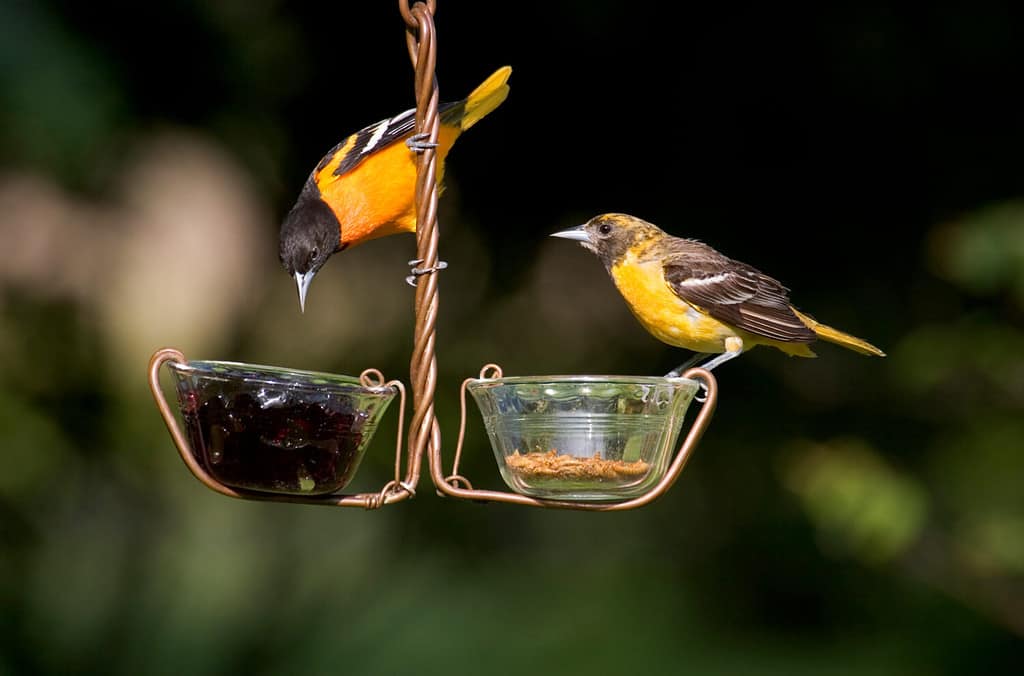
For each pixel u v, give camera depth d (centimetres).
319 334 1337
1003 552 1268
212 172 1507
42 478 1236
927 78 1244
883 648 1403
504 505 1506
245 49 1191
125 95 1131
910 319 1296
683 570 1494
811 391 1309
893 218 1281
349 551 1388
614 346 1335
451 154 1278
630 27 1227
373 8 1212
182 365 597
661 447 641
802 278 1295
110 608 1247
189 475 1412
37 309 1252
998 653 1384
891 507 1220
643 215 1288
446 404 1306
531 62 1250
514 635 1387
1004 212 1214
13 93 1073
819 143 1273
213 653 1254
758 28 1230
